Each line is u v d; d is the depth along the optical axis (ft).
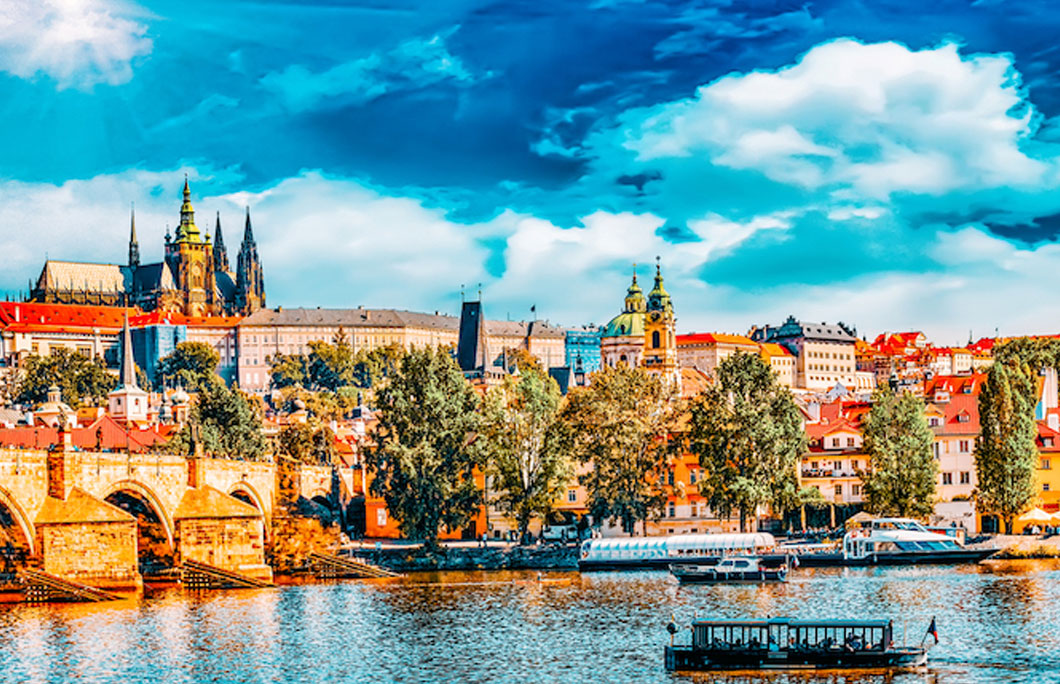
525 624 485.56
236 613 514.27
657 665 404.36
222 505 605.73
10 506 506.48
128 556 532.73
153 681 391.04
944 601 514.27
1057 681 372.99
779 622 397.39
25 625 474.49
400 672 402.93
